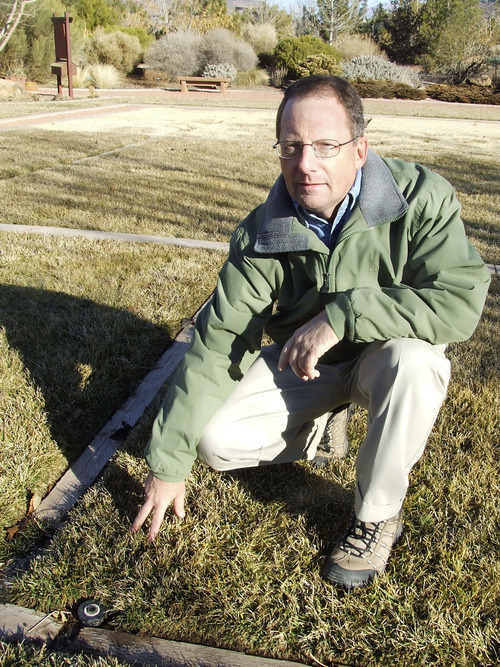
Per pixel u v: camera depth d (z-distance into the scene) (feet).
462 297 5.46
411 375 5.39
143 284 13.21
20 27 65.00
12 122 40.19
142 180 23.20
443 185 5.78
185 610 5.74
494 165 31.76
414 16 118.83
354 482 7.52
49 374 9.51
